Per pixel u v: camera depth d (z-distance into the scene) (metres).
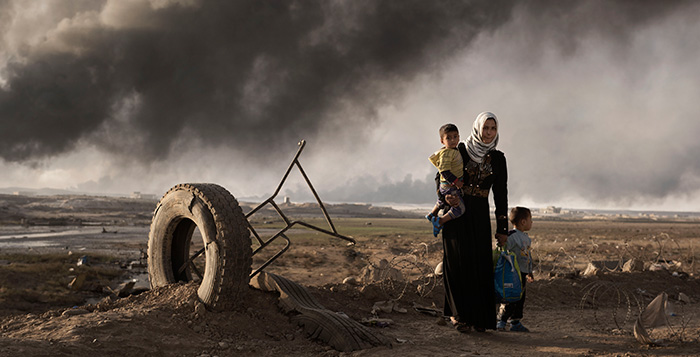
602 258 22.62
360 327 5.24
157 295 6.04
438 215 5.75
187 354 4.46
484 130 5.54
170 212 6.32
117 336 4.39
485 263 5.64
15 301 13.04
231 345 4.79
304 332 5.39
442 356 4.62
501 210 5.67
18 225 79.44
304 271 21.92
